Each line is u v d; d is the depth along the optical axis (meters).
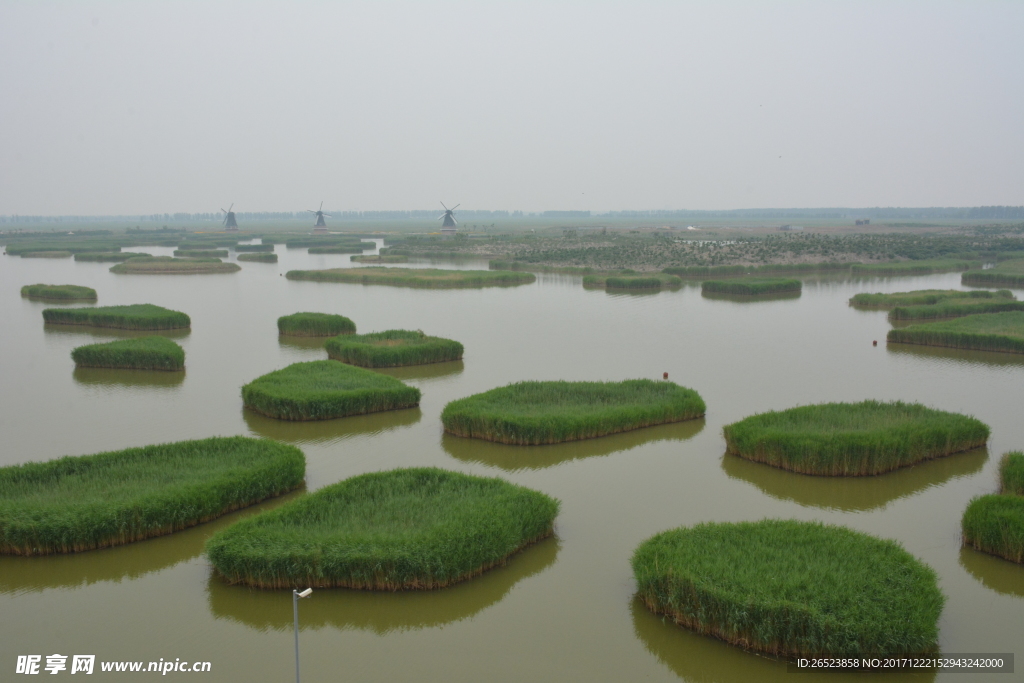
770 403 37.31
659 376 43.41
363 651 17.38
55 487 24.22
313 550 19.25
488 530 20.58
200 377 43.81
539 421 30.86
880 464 27.47
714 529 20.88
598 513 24.64
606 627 18.22
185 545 22.27
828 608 16.70
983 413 35.34
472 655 17.17
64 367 46.50
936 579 18.25
